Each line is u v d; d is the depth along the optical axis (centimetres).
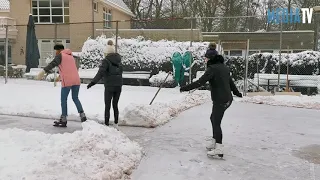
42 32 2608
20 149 515
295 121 888
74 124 780
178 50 1817
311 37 2480
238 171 511
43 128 731
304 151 623
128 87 1586
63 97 746
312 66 1714
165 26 3105
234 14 3516
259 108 1088
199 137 693
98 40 1950
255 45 2597
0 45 2645
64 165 441
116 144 550
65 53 750
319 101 1215
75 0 2558
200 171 506
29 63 1941
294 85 1622
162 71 1828
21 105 936
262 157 582
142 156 565
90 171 441
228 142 666
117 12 3181
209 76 549
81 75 1778
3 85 1539
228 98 555
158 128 771
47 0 2592
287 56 1742
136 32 2177
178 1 3978
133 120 789
